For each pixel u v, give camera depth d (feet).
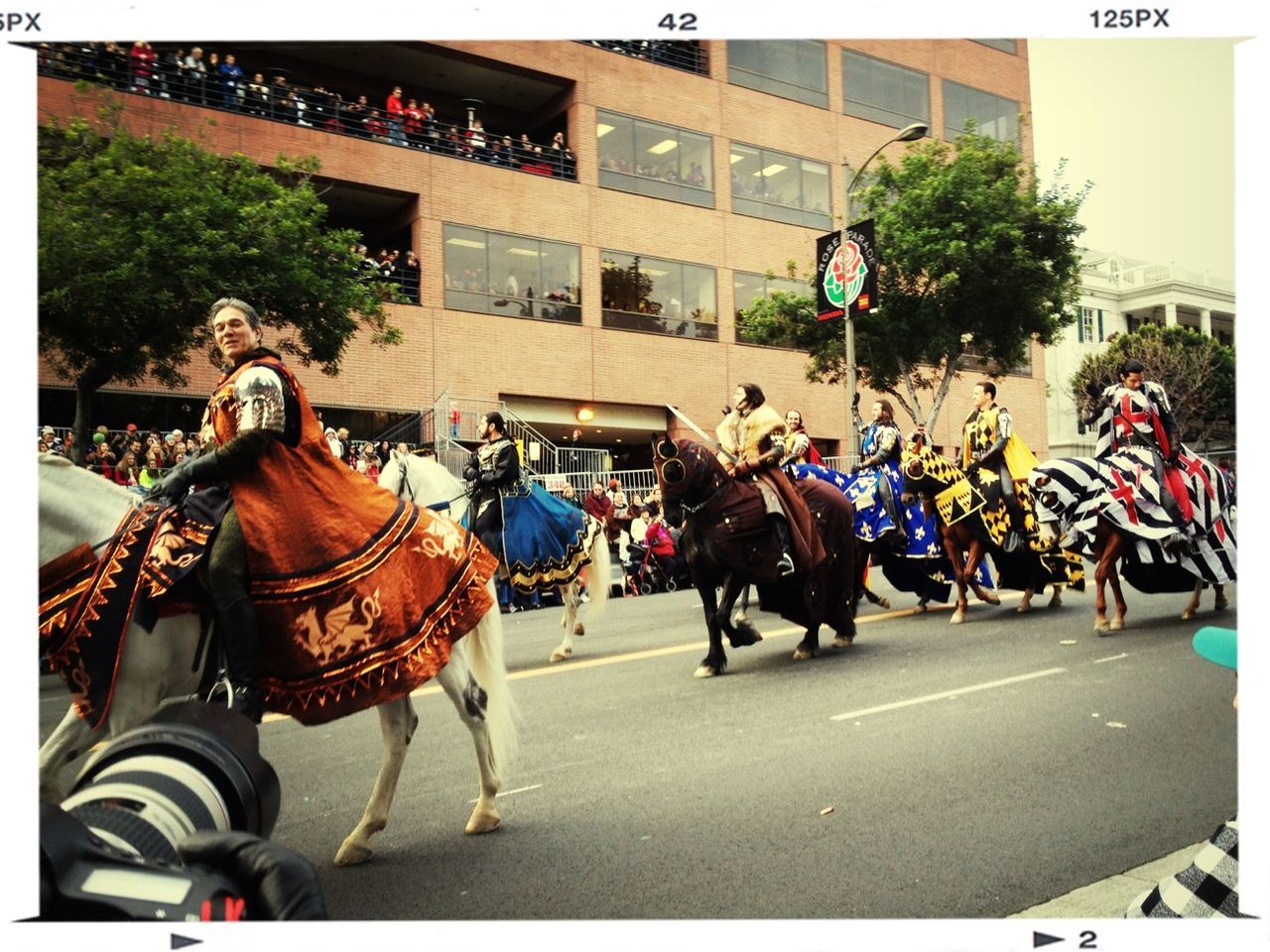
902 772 17.89
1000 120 92.43
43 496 12.64
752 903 12.50
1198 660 26.32
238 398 13.15
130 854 3.84
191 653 13.12
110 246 44.83
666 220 84.69
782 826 15.31
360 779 18.83
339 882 13.62
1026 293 71.46
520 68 78.07
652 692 25.48
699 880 13.33
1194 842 14.40
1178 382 89.35
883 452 37.37
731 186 87.45
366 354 72.49
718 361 87.10
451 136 76.33
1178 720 20.83
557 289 80.07
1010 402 100.27
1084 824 15.17
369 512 13.91
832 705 23.03
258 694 12.87
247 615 12.82
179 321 47.19
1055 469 30.42
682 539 27.76
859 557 36.99
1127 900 12.37
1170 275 104.22
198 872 3.71
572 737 21.20
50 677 26.48
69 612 12.28
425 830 15.72
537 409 79.87
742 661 29.35
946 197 71.87
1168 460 30.68
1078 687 23.95
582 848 14.64
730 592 27.25
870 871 13.52
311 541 13.35
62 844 3.59
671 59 85.71
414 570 13.98
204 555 12.98
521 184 78.84
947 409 98.07
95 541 12.94
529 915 12.23
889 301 73.31
